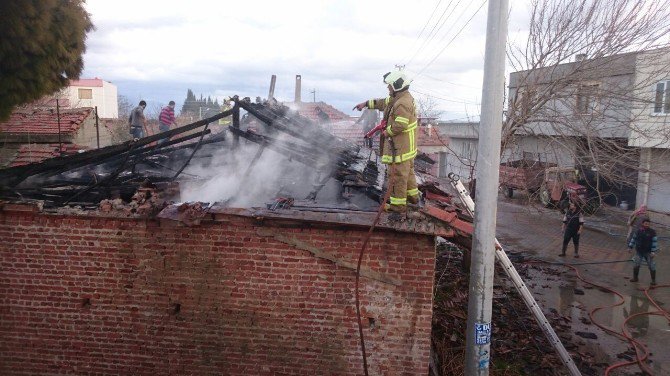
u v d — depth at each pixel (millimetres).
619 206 22438
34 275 5891
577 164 13344
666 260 14820
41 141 12219
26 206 5703
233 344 5879
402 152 5242
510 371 7480
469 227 5332
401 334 5656
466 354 5238
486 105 4812
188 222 5473
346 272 5598
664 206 20375
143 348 5965
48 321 5977
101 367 6039
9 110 6719
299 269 5641
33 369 6105
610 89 11766
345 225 5367
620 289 12055
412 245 5461
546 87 11953
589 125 11352
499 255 7145
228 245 5668
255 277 5703
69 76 7609
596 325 9672
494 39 4691
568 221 15047
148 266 5777
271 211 5570
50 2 6371
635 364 8031
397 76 5090
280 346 5832
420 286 5539
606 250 16062
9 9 5855
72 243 5801
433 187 7430
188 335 5902
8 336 6055
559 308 10648
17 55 6199
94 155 6992
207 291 5781
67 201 6523
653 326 9734
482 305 5051
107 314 5922
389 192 5102
